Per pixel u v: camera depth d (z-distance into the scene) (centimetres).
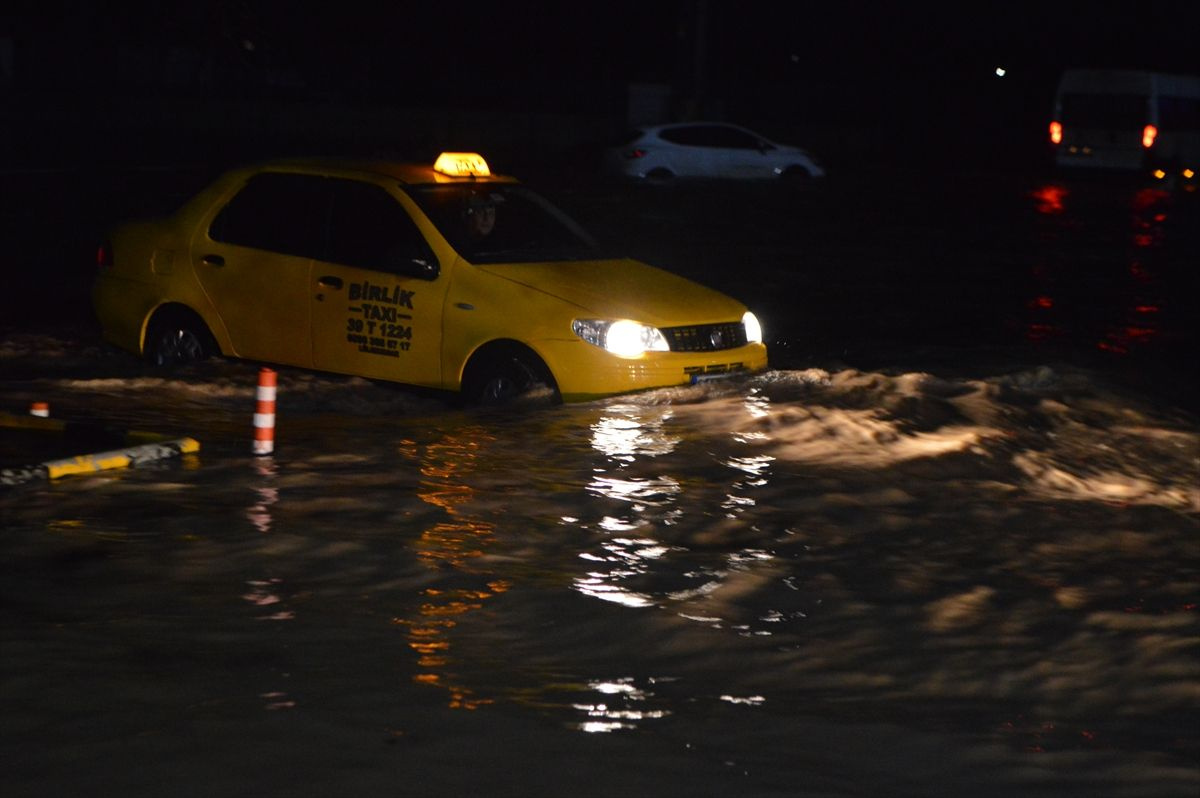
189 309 1234
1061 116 4244
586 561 732
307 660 588
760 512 828
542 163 4147
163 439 934
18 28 6606
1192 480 967
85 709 530
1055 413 1149
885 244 2492
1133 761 513
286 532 761
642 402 1094
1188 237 2730
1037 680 591
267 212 1214
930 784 492
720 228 2638
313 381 1170
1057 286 2070
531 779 485
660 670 594
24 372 1230
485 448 962
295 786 474
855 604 679
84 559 708
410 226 1155
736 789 483
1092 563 755
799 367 1388
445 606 661
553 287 1110
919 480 911
